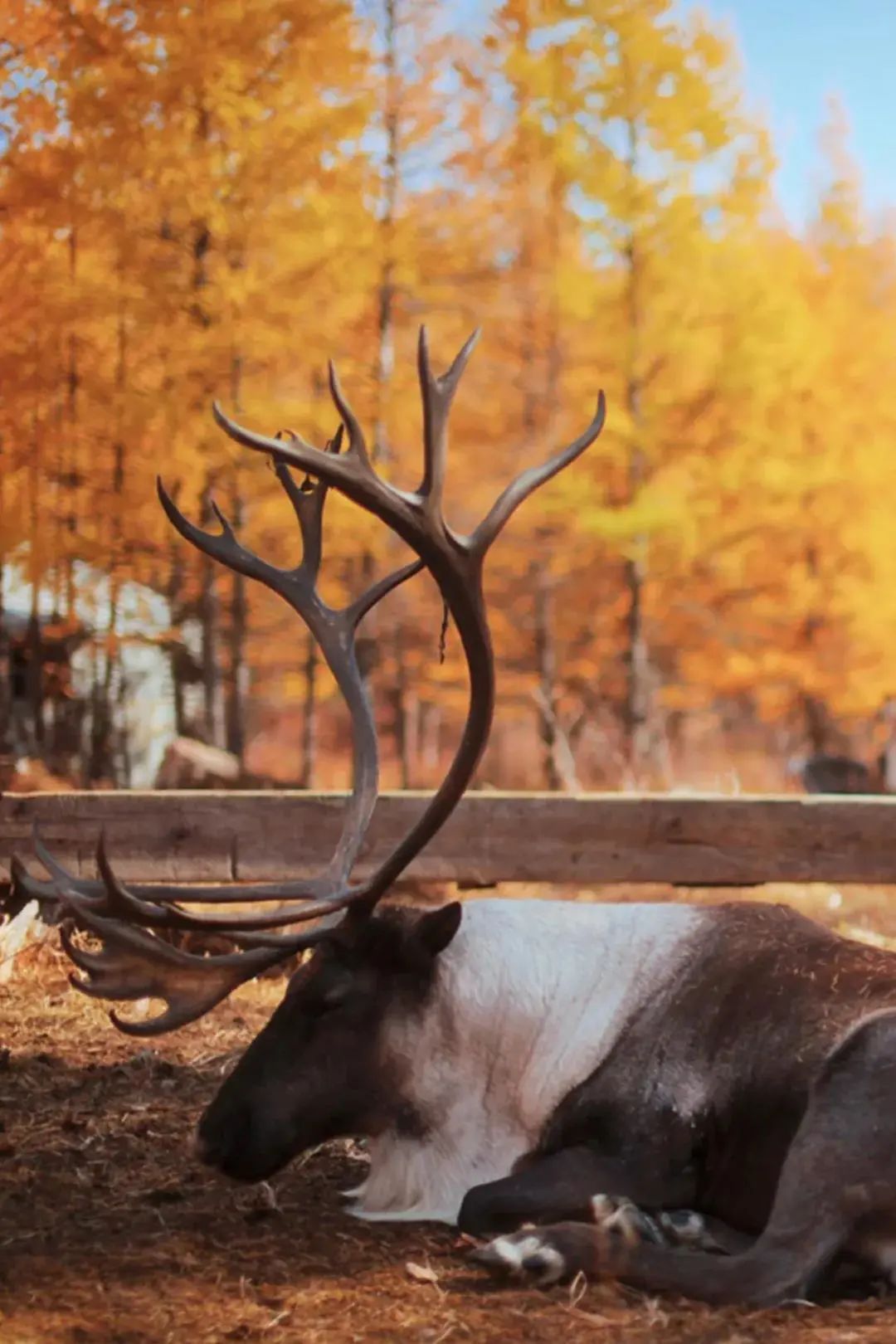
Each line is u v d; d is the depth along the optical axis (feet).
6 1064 17.63
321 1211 13.28
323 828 23.38
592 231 53.16
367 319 52.75
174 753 46.93
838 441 61.62
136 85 46.06
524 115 52.19
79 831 23.34
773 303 54.03
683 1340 10.21
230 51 46.39
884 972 12.35
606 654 67.92
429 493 12.28
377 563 54.49
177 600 58.34
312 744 59.47
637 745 56.59
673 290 53.31
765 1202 12.07
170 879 23.39
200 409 46.42
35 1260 11.71
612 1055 12.84
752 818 23.52
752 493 55.42
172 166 45.42
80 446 48.73
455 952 13.37
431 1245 12.33
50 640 63.57
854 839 23.53
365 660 55.52
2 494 48.70
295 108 48.24
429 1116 13.25
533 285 54.70
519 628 65.98
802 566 63.46
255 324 45.65
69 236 48.80
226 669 69.97
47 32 47.19
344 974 13.30
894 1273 11.08
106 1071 17.57
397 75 51.01
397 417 48.60
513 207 54.60
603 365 54.24
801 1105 11.87
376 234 48.39
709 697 74.18
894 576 61.52
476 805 23.38
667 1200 12.41
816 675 65.82
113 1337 10.23
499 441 56.44
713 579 62.64
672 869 23.48
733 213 54.24
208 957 13.15
